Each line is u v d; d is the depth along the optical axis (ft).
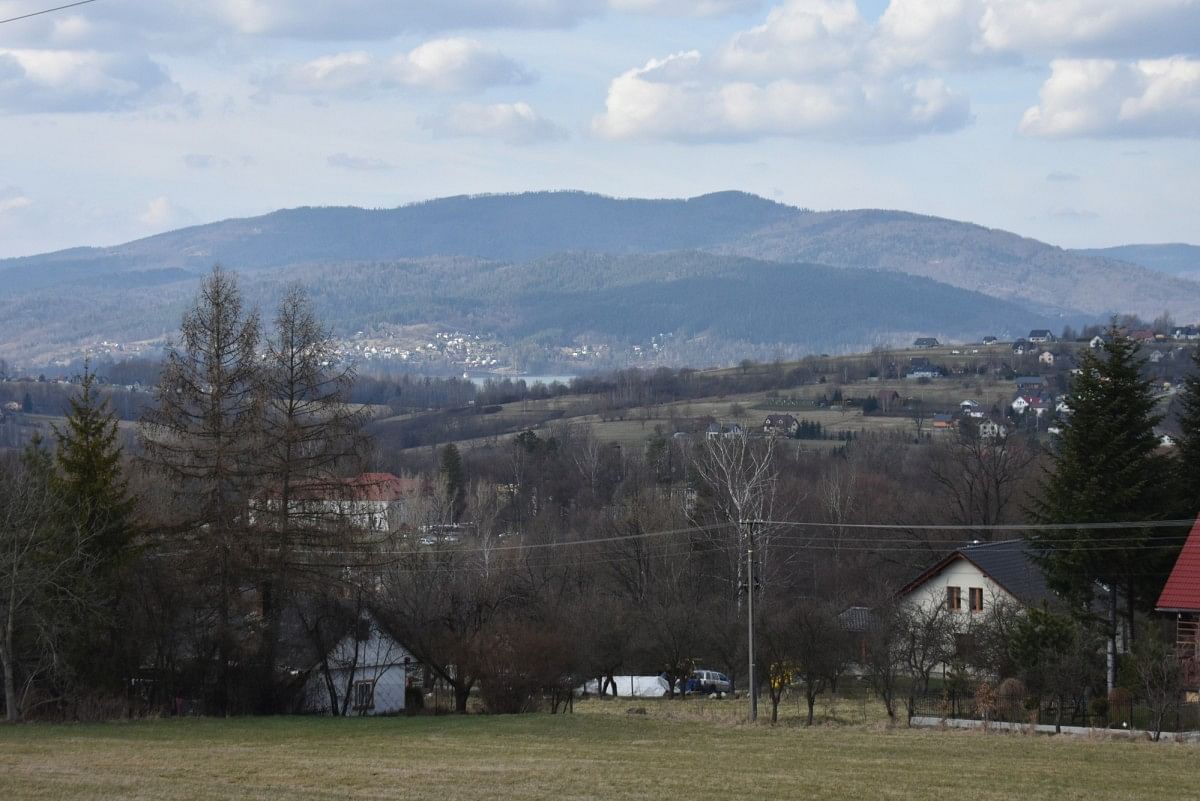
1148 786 123.13
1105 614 228.63
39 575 176.86
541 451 515.09
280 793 112.57
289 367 207.82
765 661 209.46
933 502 370.32
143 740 156.76
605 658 264.52
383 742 159.94
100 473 196.13
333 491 205.36
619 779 124.26
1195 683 173.27
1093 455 214.48
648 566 310.04
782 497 355.97
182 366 201.87
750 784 122.01
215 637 201.05
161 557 199.93
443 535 356.79
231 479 199.93
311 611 209.97
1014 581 262.88
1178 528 212.84
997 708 193.67
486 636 225.15
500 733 174.19
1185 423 230.68
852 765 137.28
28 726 170.50
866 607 249.34
